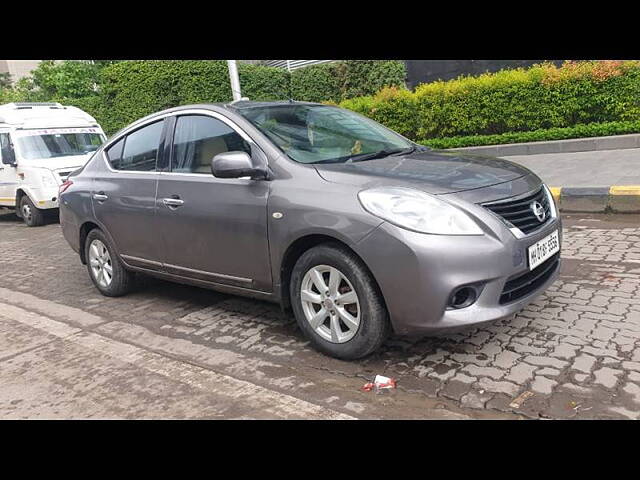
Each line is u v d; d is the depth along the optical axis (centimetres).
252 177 377
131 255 496
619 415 276
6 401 350
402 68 1358
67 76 1997
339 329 353
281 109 441
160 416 317
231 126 412
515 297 337
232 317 462
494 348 355
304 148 396
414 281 310
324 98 1495
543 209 360
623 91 988
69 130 1141
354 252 334
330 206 337
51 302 553
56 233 980
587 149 1004
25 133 1086
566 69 1040
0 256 819
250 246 386
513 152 1073
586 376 312
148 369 378
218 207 400
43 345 439
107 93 1522
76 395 350
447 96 1147
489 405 294
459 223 312
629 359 325
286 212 357
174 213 434
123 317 487
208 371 367
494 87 1102
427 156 407
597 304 409
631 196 648
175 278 466
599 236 581
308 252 356
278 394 328
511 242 320
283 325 435
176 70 1380
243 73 1430
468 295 317
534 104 1073
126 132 507
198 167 429
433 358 350
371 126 472
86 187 527
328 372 348
